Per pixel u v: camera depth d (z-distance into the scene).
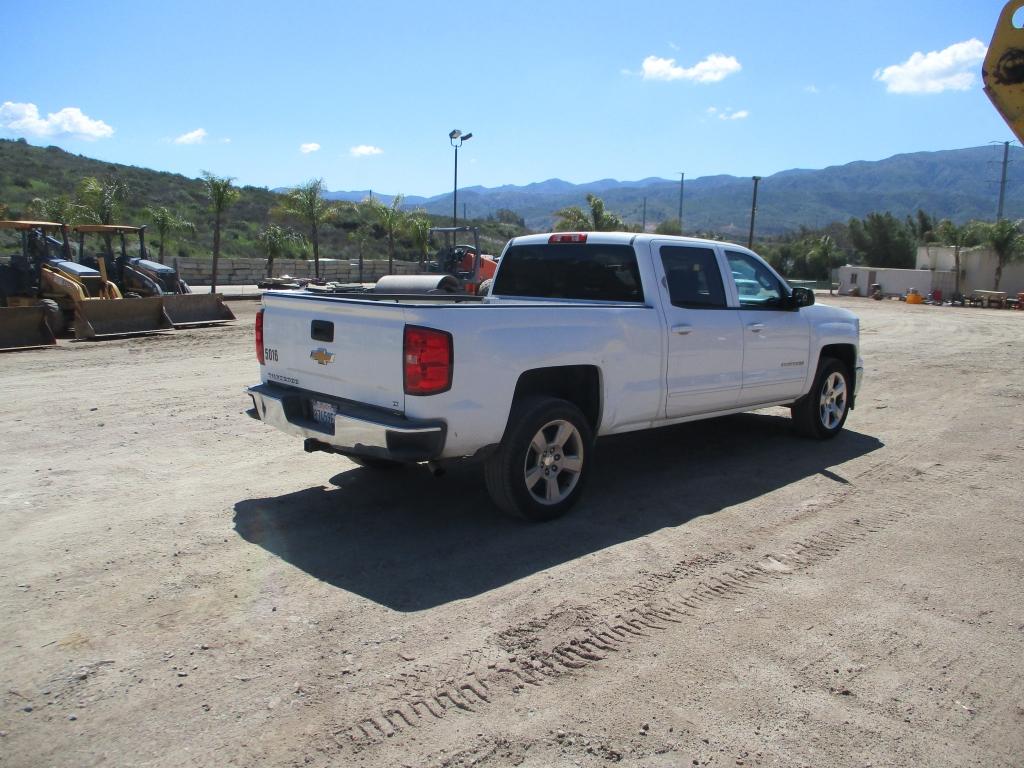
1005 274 48.91
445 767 2.76
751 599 4.12
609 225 40.38
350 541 4.82
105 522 5.10
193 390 9.88
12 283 16.19
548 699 3.17
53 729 2.94
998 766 2.83
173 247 41.44
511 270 6.83
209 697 3.15
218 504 5.49
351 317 4.77
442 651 3.53
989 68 2.73
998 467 6.82
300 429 5.12
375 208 38.62
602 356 5.38
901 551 4.83
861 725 3.05
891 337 20.16
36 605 3.91
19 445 7.09
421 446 4.41
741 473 6.49
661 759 2.82
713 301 6.39
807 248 77.94
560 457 5.26
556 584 4.24
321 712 3.06
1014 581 4.41
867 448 7.45
